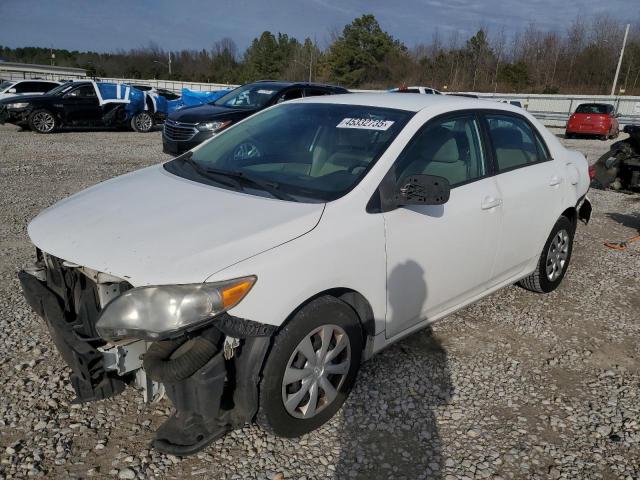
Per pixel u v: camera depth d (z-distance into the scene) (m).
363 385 3.31
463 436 2.92
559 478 2.64
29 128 16.83
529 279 4.67
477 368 3.59
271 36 80.00
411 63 61.97
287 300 2.52
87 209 2.93
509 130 4.14
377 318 3.04
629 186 10.05
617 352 3.90
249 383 2.52
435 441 2.87
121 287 2.56
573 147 19.27
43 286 2.84
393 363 3.58
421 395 3.25
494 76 55.03
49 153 11.73
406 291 3.17
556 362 3.71
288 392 2.70
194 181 3.26
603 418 3.12
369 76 62.09
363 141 3.28
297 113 3.82
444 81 56.94
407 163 3.20
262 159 3.44
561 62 54.34
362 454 2.74
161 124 18.11
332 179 3.07
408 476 2.61
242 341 2.51
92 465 2.57
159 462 2.60
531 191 4.11
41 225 2.87
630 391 3.41
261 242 2.53
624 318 4.46
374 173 3.03
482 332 4.09
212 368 2.38
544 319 4.37
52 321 2.59
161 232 2.59
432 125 3.44
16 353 3.46
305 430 2.82
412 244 3.13
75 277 2.77
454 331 4.09
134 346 2.51
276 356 2.55
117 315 2.31
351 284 2.82
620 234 7.11
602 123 22.86
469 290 3.76
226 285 2.33
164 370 2.30
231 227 2.62
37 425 2.81
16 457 2.58
